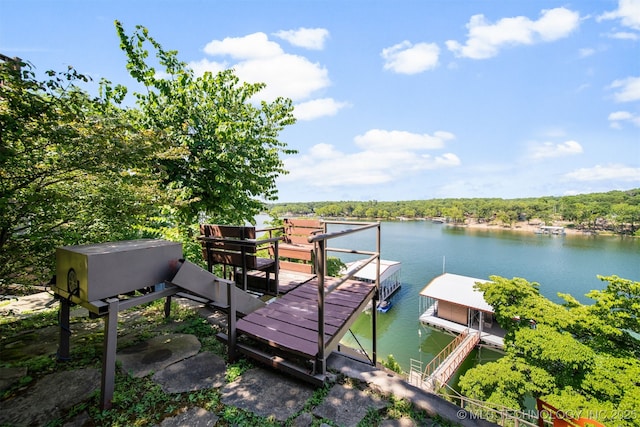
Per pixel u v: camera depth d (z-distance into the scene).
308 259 4.59
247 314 2.90
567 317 10.52
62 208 2.96
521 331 10.70
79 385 2.09
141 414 1.82
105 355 1.85
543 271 34.84
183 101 6.29
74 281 1.96
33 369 2.29
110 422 1.74
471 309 19.69
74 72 2.27
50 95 2.33
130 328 3.21
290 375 2.30
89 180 3.10
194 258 5.26
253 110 7.60
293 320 2.72
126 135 2.93
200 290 2.43
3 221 2.50
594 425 1.82
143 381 2.19
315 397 2.02
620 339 9.74
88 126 2.55
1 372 2.23
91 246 2.18
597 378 8.48
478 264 39.06
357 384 2.17
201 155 6.08
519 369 10.12
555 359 9.23
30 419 1.74
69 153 2.62
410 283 31.70
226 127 6.22
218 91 7.03
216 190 6.30
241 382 2.21
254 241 3.28
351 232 2.68
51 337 3.04
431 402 1.95
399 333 19.34
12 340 2.96
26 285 3.09
